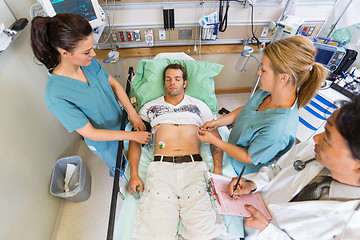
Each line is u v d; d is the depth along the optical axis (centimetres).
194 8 183
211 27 187
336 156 53
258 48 217
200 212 107
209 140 119
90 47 89
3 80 116
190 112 157
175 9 181
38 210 138
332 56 175
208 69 178
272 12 195
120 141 119
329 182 70
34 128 143
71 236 151
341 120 48
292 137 97
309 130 185
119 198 147
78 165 172
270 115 94
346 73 183
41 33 79
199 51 217
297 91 90
